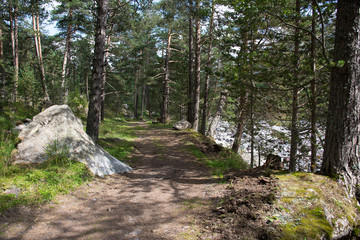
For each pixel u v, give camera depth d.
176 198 4.86
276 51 7.56
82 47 27.12
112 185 5.65
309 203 3.77
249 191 4.50
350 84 4.64
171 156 9.49
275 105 8.67
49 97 18.81
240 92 8.77
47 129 6.10
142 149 10.81
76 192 4.78
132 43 21.83
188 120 19.20
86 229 3.39
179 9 14.94
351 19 4.60
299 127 8.23
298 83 6.90
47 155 5.63
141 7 11.06
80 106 22.12
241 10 6.59
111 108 40.59
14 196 3.84
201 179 6.36
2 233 2.99
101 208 4.20
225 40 8.75
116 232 3.35
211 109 23.28
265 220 3.39
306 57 7.73
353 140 4.70
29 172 4.79
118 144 10.73
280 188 4.36
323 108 7.59
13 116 11.58
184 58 23.84
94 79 9.47
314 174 4.88
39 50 17.84
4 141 6.20
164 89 24.94
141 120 37.50
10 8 19.28
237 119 10.38
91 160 6.26
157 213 4.08
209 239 3.06
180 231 3.37
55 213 3.78
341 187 4.47
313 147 8.00
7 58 27.75
